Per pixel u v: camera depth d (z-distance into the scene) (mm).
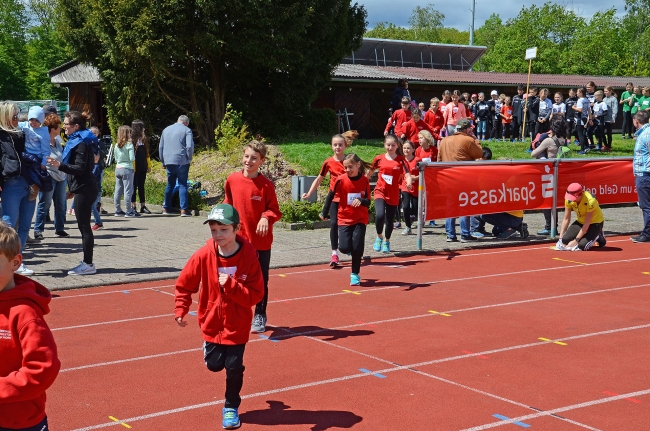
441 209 12562
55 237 13391
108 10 22344
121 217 16531
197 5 22016
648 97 27859
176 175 16797
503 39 73062
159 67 22922
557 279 10312
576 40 71688
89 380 6031
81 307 8461
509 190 13289
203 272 5012
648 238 13438
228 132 22797
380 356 6730
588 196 12625
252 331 7512
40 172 9500
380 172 12000
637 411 5430
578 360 6684
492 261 11656
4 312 3176
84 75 32219
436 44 41688
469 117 20906
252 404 5520
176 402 5543
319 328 7699
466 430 5020
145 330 7555
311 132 27922
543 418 5262
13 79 73625
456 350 6941
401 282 10016
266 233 7195
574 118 24234
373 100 33562
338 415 5289
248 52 23000
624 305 8836
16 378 3096
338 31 25656
